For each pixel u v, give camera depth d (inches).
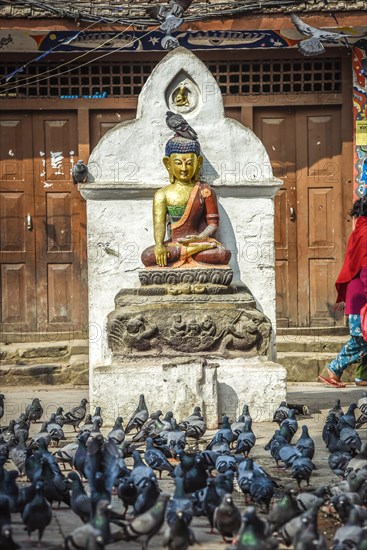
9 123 687.7
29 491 346.3
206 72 561.0
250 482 367.9
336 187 687.1
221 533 331.3
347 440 436.8
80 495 346.9
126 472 371.2
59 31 640.4
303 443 419.5
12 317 689.6
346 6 629.9
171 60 559.8
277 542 302.7
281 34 653.3
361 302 571.2
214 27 639.1
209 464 398.6
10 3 629.0
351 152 681.6
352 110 678.5
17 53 669.9
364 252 564.1
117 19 633.0
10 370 640.4
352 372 643.5
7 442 441.1
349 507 331.6
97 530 301.4
